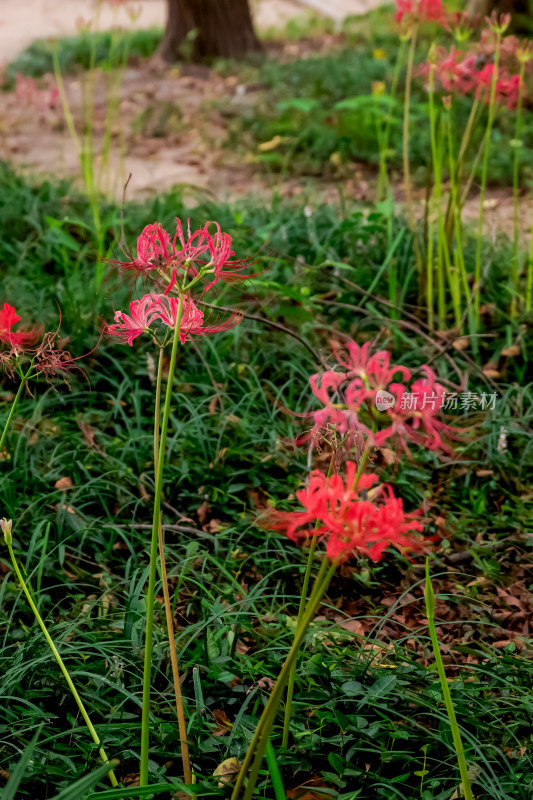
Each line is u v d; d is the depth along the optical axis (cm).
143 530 322
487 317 459
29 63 1047
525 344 430
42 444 354
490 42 419
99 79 1004
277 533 321
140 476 345
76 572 298
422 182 659
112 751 223
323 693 238
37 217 535
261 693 246
